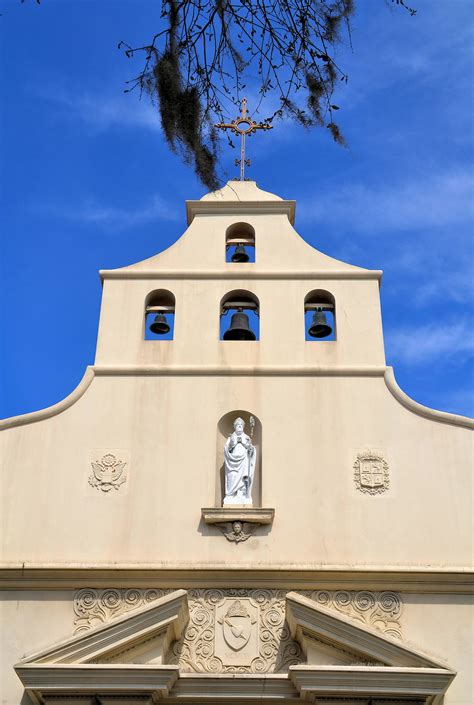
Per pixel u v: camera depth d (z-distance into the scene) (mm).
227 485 16141
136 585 15242
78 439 16609
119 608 15062
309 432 16609
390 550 15461
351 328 17734
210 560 15391
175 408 16891
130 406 16938
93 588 15250
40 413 16781
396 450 16406
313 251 18766
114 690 13906
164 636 14555
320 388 17047
